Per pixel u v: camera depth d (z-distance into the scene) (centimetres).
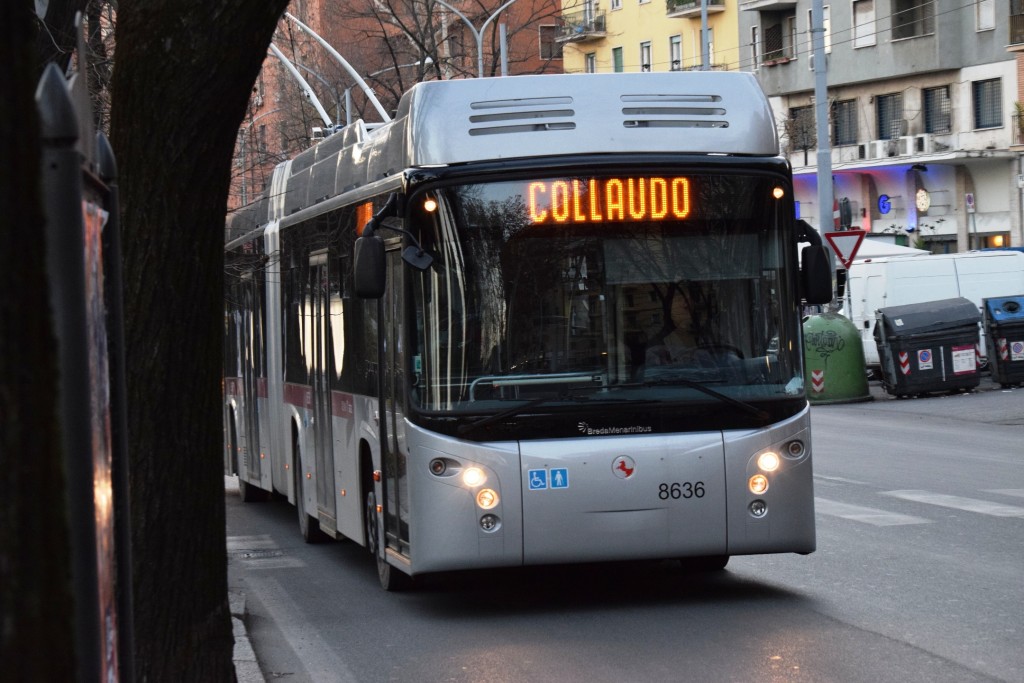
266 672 1147
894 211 7569
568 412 1289
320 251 1759
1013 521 1788
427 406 1288
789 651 1120
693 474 1297
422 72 5116
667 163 1315
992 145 7000
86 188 439
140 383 855
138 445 858
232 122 850
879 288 4650
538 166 1297
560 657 1144
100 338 458
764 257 1328
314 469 1845
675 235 1315
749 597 1366
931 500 2014
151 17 823
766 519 1309
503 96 1338
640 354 1302
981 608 1259
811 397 4191
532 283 1295
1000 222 7019
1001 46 6938
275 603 1485
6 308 258
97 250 461
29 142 271
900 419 3547
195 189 848
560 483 1283
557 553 1284
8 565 254
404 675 1115
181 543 862
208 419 871
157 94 828
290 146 7144
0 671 250
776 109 8338
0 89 262
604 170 1305
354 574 1672
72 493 401
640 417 1295
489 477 1279
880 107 7644
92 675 401
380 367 1428
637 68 9362
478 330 1291
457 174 1291
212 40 821
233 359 2572
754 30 8362
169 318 852
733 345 1316
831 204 4594
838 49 7738
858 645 1130
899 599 1317
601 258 1302
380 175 1455
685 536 1297
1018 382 4234
